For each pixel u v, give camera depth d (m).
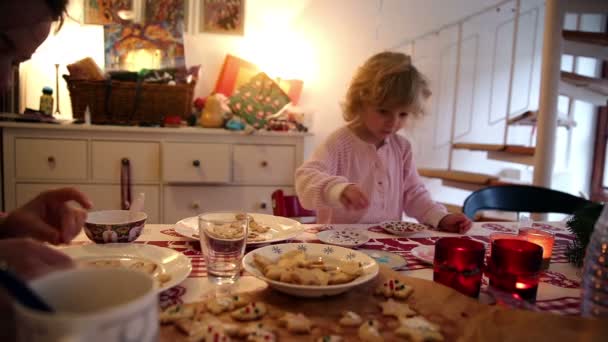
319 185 1.11
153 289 0.33
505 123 3.05
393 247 0.90
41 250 0.44
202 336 0.44
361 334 0.46
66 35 2.27
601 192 3.42
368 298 0.57
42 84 2.25
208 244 0.64
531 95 3.20
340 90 2.67
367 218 1.36
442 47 2.91
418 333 0.45
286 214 1.40
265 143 2.09
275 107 2.23
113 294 0.35
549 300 0.62
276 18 2.54
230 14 2.46
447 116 3.03
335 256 0.70
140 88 2.03
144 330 0.30
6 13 0.56
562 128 3.34
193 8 2.42
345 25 2.65
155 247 0.74
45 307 0.29
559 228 1.15
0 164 1.99
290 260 0.65
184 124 2.09
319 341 0.44
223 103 2.21
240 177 2.09
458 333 0.47
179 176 2.01
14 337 0.35
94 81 1.98
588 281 0.54
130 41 2.17
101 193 1.98
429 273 0.73
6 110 2.09
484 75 3.06
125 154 1.98
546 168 2.18
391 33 2.76
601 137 3.43
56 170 1.94
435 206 1.37
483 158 3.17
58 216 0.66
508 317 0.48
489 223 1.18
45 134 1.91
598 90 2.61
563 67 3.29
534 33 3.14
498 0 2.97
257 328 0.46
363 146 1.41
